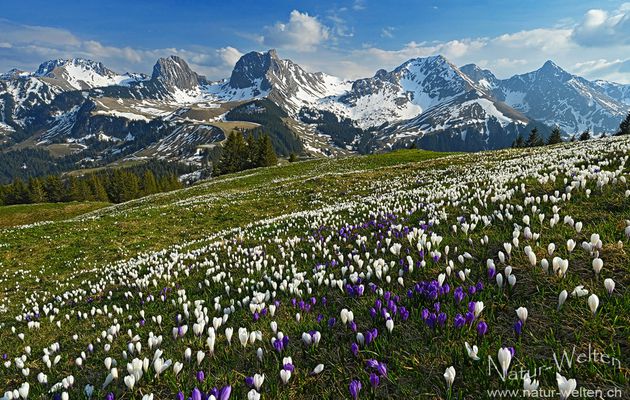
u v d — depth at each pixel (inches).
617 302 157.4
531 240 238.1
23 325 404.2
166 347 223.0
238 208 1244.5
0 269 832.9
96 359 236.1
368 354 164.6
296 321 217.6
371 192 1137.4
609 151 535.5
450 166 1376.7
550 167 489.4
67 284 653.3
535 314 168.9
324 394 147.7
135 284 429.1
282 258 386.3
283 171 2501.2
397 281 242.1
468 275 213.9
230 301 284.2
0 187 4849.9
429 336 167.3
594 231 227.8
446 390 134.7
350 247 358.0
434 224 347.6
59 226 1159.6
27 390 176.1
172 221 1152.8
